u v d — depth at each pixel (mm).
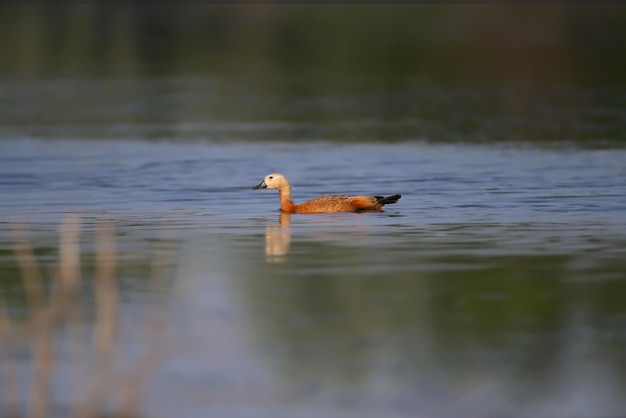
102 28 141375
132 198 41656
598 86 84625
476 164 49375
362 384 20188
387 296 25547
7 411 19000
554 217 35844
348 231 33719
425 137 59688
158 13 160750
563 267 28281
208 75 96750
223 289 26328
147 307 24766
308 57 109812
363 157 52781
